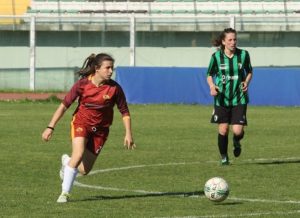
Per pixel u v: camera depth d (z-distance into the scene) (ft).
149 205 75.92
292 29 295.07
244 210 73.10
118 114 208.64
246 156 122.21
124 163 112.27
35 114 203.72
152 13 331.98
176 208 74.13
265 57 296.30
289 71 235.20
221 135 109.60
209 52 299.38
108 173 101.14
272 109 225.56
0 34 298.56
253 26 294.46
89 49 300.20
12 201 77.97
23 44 298.15
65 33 298.76
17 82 283.38
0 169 103.91
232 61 108.06
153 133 159.43
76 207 74.59
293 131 164.04
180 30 298.76
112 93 77.82
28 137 148.77
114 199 79.92
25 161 112.88
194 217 69.15
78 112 78.23
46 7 334.03
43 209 73.36
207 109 225.35
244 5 332.60
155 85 245.86
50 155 120.78
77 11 332.80
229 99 108.27
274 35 295.69
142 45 299.17
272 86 236.84
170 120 189.88
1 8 338.75
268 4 332.39
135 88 246.27
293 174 100.53
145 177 97.60
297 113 212.23
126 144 79.00
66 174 77.71
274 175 99.40
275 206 75.61
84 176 97.81
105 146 135.74
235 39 107.76
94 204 76.43
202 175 99.55
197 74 242.37
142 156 121.29
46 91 279.08
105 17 285.02
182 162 113.70
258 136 154.30
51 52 299.17
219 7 333.01
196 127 172.35
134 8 333.62
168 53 299.79
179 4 333.62
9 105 235.20
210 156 121.60
